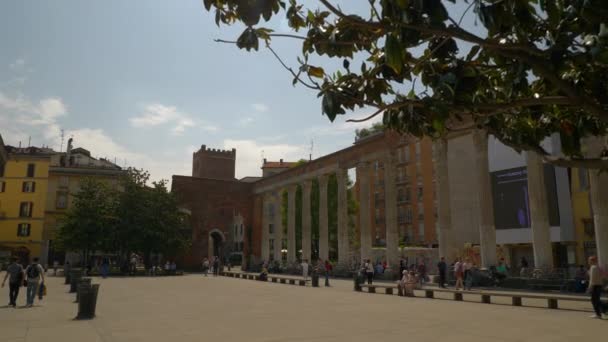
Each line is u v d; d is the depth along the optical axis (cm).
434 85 494
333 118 512
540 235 2492
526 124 654
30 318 1400
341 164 4322
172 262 4972
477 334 1095
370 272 2928
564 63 424
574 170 2905
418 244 6075
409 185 6319
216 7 512
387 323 1293
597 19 383
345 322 1316
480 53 571
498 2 383
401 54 373
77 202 4459
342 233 4241
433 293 2169
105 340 1027
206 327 1226
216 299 2061
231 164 8381
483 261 2675
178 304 1839
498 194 3111
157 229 4519
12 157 6569
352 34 550
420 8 358
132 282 3316
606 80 555
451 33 404
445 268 2612
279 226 5322
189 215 5419
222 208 5669
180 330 1173
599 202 2169
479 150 2756
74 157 7612
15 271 1736
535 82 632
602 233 2144
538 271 2383
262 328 1207
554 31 495
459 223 3831
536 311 1562
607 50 410
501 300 1986
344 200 4294
